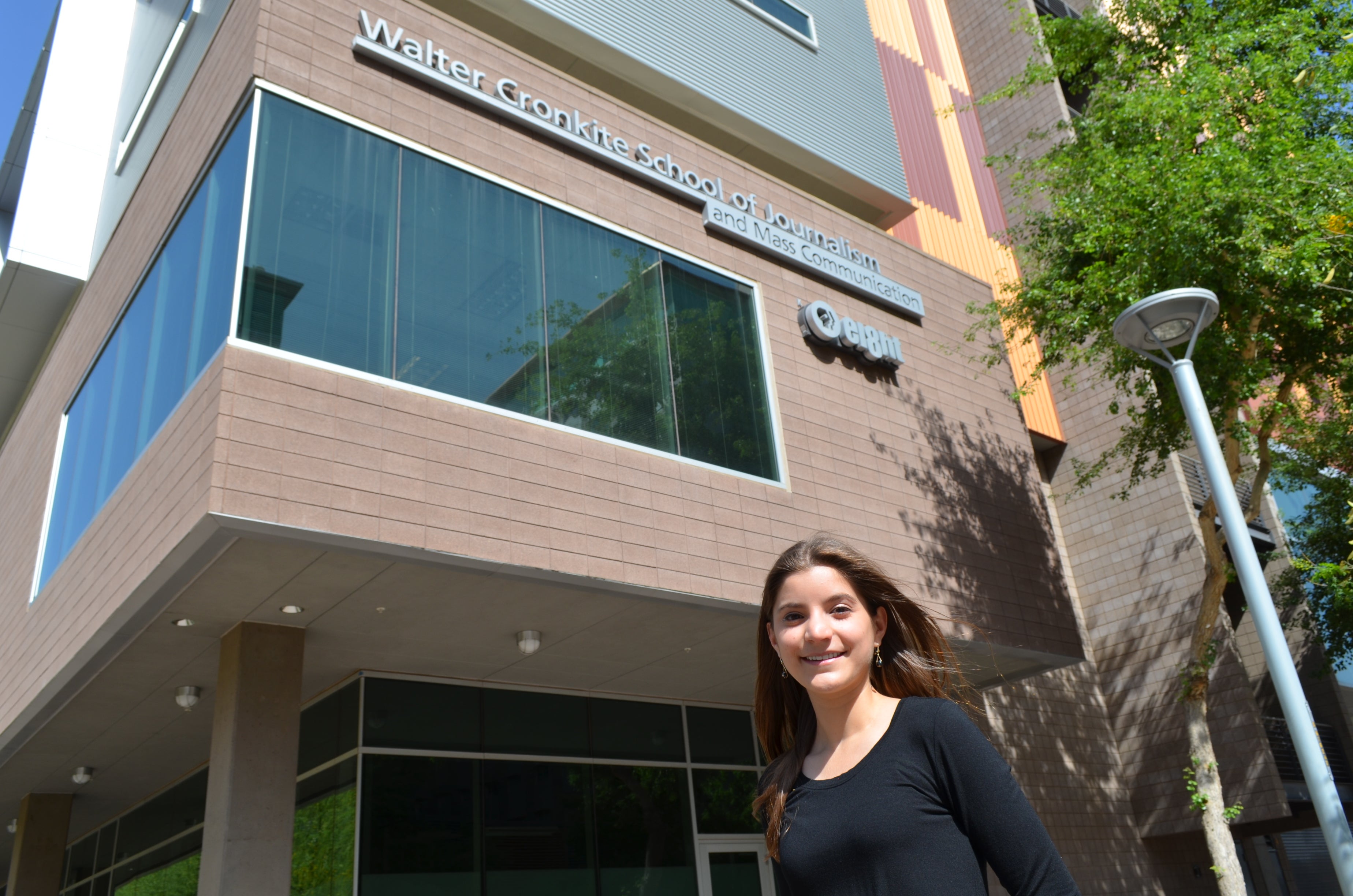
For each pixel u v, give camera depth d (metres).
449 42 9.78
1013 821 1.44
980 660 12.69
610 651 10.31
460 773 10.16
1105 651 17.95
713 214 11.48
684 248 11.13
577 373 9.46
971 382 14.13
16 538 12.30
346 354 7.96
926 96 20.78
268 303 7.71
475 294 9.00
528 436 8.73
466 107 9.73
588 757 11.23
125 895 13.70
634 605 9.22
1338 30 11.74
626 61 13.12
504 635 9.53
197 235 8.70
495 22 12.35
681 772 11.93
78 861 15.66
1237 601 19.58
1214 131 11.75
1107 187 11.70
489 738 10.54
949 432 13.29
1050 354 13.41
